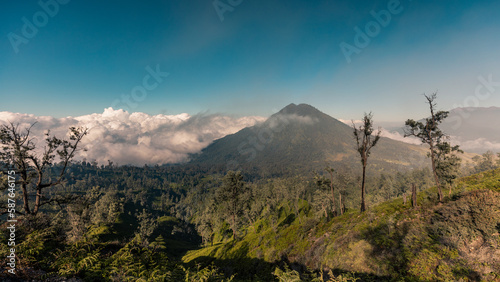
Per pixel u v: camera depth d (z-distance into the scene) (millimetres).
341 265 19188
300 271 22766
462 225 16219
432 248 15523
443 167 24594
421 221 19656
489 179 27859
